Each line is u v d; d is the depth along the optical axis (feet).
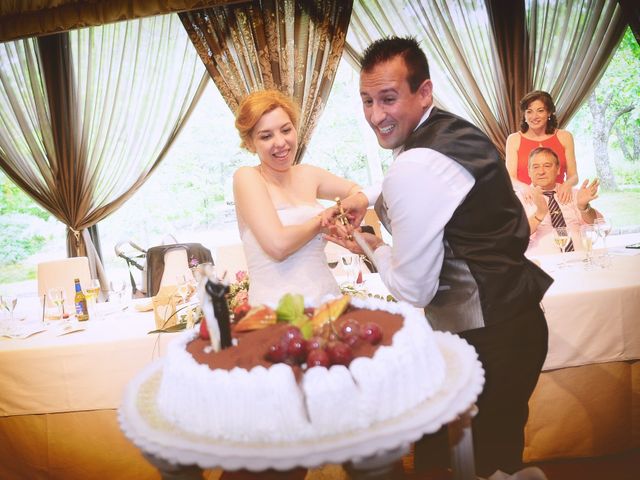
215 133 20.75
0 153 19.70
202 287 4.84
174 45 19.24
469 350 5.06
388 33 18.37
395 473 7.45
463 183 5.19
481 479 5.56
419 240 5.22
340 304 5.31
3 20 18.48
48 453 9.02
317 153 20.16
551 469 8.37
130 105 19.51
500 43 17.94
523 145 15.35
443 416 4.02
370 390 4.03
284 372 4.02
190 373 4.27
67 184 19.60
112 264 21.36
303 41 18.22
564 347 8.29
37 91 19.48
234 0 17.72
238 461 3.72
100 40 19.35
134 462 9.00
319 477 7.54
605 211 19.61
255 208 7.34
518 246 5.47
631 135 19.22
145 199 21.08
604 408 8.46
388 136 5.74
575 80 17.92
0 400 8.89
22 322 10.78
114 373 8.73
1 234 21.79
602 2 17.48
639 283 8.34
